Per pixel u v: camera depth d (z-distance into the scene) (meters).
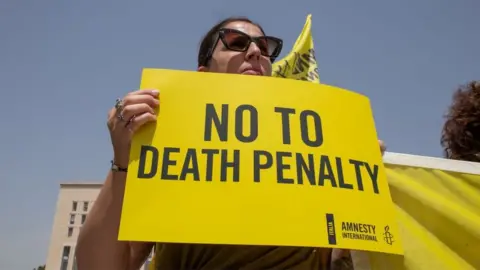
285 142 1.27
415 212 1.47
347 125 1.36
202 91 1.32
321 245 1.13
